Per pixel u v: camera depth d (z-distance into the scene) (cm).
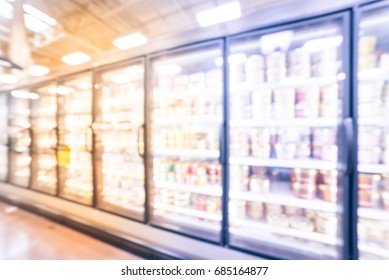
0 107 394
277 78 149
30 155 329
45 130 327
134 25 181
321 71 136
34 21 177
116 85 241
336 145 132
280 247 148
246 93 166
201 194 196
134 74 236
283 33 143
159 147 202
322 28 134
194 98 187
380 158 121
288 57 151
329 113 132
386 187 123
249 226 167
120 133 231
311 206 136
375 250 122
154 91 206
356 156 114
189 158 216
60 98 285
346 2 117
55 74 272
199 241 167
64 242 203
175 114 193
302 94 144
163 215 203
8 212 287
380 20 122
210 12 154
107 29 187
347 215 118
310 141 152
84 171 270
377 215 118
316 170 149
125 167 231
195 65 205
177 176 197
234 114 164
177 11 161
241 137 165
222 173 156
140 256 181
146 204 193
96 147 238
